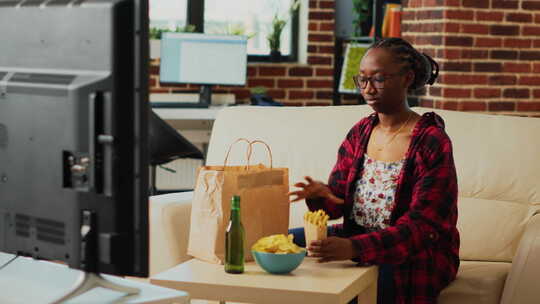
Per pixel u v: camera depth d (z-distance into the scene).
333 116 3.18
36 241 1.46
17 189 1.47
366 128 2.51
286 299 1.96
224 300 2.01
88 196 1.37
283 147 3.16
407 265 2.33
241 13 6.57
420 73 2.45
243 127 3.23
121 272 1.38
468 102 5.07
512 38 5.11
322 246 2.16
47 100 1.40
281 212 2.32
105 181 1.36
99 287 1.56
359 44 6.41
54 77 1.39
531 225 2.50
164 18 6.43
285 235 2.33
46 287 1.58
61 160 1.39
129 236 1.36
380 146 2.44
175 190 6.30
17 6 1.45
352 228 2.47
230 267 2.12
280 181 2.32
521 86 5.16
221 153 3.23
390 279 2.35
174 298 1.51
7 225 1.50
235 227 2.11
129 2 1.32
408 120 2.43
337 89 6.87
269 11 6.61
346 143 2.56
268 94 6.46
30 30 1.43
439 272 2.36
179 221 2.79
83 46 1.36
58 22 1.38
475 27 5.04
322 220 2.23
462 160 2.96
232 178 2.21
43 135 1.41
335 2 6.89
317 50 6.53
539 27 5.15
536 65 5.18
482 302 2.45
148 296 1.50
